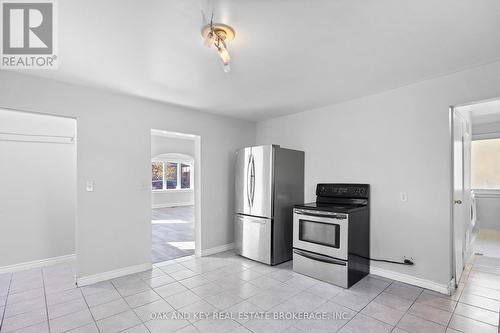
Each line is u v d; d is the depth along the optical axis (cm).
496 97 233
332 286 286
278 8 155
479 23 171
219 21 169
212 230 414
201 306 243
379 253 314
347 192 338
